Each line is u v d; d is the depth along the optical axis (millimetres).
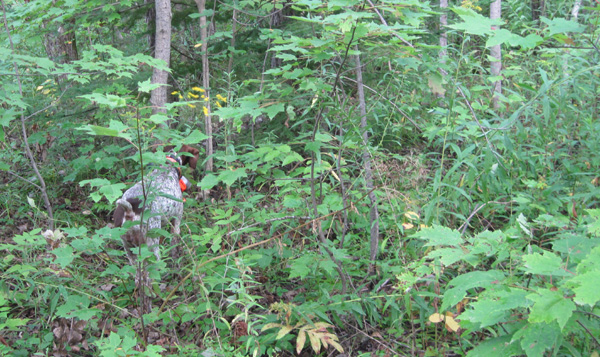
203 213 5734
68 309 3273
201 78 7285
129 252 4191
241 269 3314
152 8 7301
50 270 3553
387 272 3750
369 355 3170
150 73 6238
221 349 3141
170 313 3584
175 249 4754
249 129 6645
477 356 1754
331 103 3268
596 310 2002
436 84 3357
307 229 4633
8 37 5152
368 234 4668
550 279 1993
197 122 6457
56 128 6199
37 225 5527
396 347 3248
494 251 2193
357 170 5312
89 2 5812
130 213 4008
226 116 2912
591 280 1410
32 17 5555
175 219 4660
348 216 4703
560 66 4324
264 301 4086
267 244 4570
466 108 4758
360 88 4074
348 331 3580
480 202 4188
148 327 3766
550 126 3807
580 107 4203
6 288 3443
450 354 3096
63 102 6344
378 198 4230
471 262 2146
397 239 3922
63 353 3355
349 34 2664
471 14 2145
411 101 4973
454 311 3033
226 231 4277
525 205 3637
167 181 4336
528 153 4023
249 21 7246
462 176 3896
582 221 2588
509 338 1775
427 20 5355
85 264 4594
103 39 9031
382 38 3203
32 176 6363
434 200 3271
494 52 7062
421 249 3742
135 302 4012
